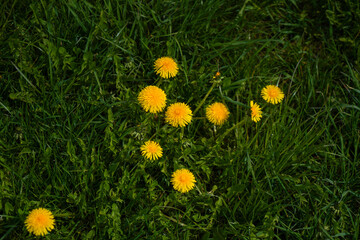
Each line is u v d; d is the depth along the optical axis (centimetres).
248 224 94
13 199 92
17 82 100
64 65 100
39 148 96
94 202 94
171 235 92
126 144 97
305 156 101
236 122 102
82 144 96
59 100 98
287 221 97
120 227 93
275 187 99
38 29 101
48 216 88
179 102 101
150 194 95
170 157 98
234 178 97
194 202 96
